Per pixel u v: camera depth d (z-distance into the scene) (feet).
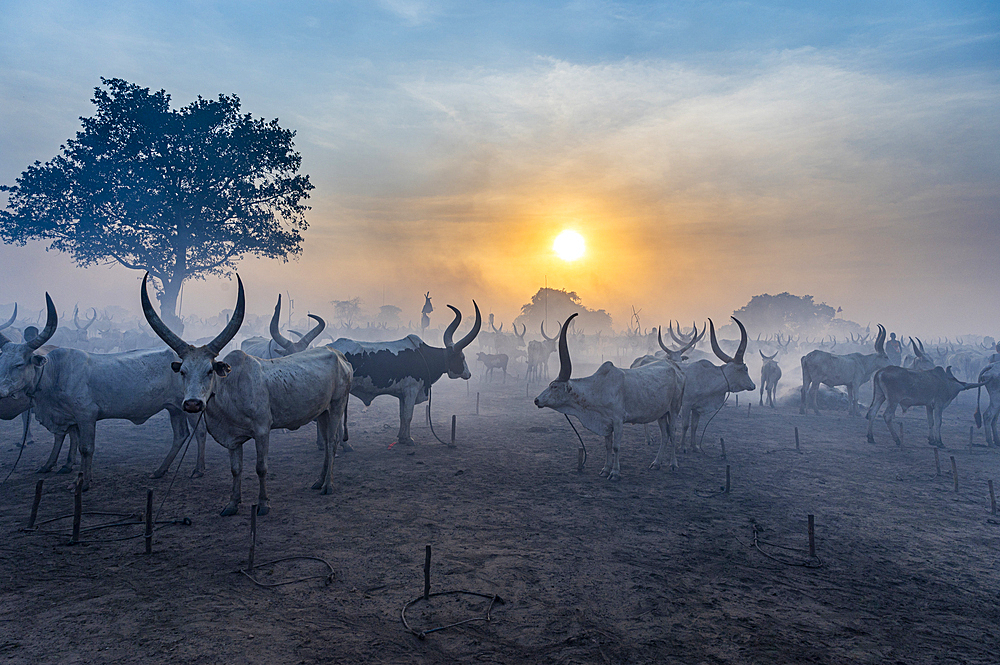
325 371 25.86
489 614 14.43
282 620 13.83
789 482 30.04
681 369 35.50
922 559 19.38
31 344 25.25
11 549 17.80
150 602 14.40
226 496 24.77
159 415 48.98
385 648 12.76
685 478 30.53
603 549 19.58
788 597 16.11
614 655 12.76
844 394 64.80
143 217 79.66
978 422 42.65
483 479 29.22
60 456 32.48
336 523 21.47
